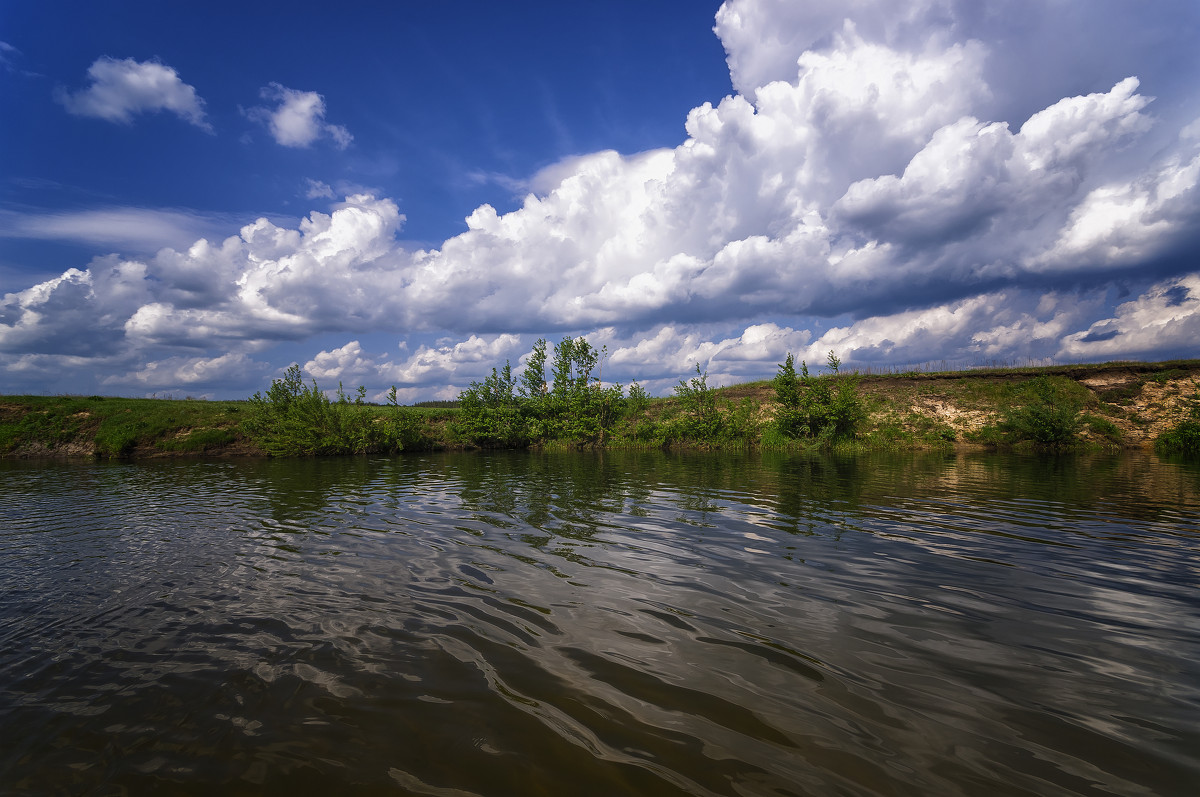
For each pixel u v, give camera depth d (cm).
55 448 2959
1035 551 784
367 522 1030
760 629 515
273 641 503
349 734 361
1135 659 450
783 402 3322
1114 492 1358
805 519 1023
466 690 412
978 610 559
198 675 443
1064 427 2861
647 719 371
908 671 433
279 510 1180
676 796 296
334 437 2978
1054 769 312
